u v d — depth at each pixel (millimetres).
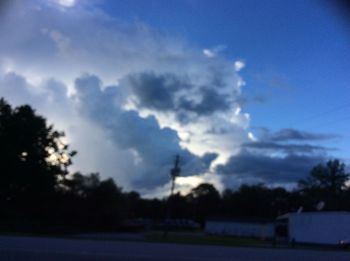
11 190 72438
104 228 78875
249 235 86500
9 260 14047
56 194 75500
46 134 75125
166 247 25203
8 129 73125
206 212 152500
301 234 59125
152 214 149875
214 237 67750
